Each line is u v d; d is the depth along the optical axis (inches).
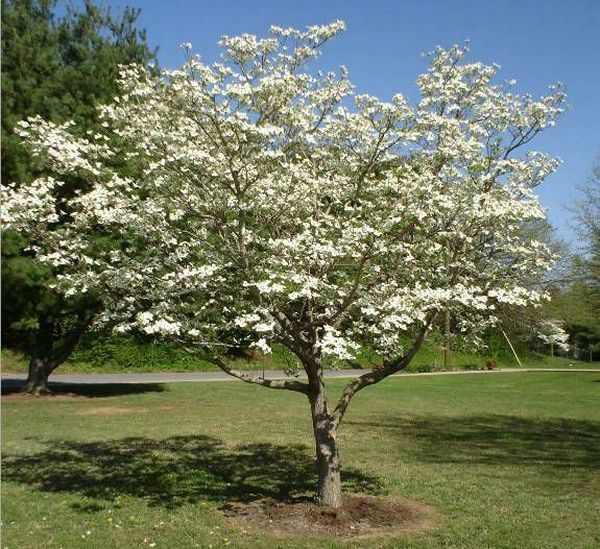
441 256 301.7
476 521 298.4
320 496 306.3
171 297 300.8
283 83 270.7
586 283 997.8
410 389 973.2
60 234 301.3
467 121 317.4
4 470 390.6
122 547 258.2
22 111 686.5
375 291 287.6
